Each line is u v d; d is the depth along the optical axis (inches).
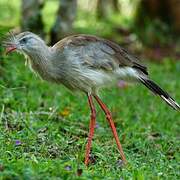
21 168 319.3
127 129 484.4
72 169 337.7
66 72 403.2
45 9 984.9
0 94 487.5
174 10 1006.4
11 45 401.7
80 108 528.7
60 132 448.5
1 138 401.1
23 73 575.8
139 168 374.0
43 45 401.1
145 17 1008.9
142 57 890.1
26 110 479.2
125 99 605.3
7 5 1016.2
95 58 405.1
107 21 1036.5
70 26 779.4
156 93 416.5
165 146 452.8
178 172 378.6
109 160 398.0
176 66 816.9
